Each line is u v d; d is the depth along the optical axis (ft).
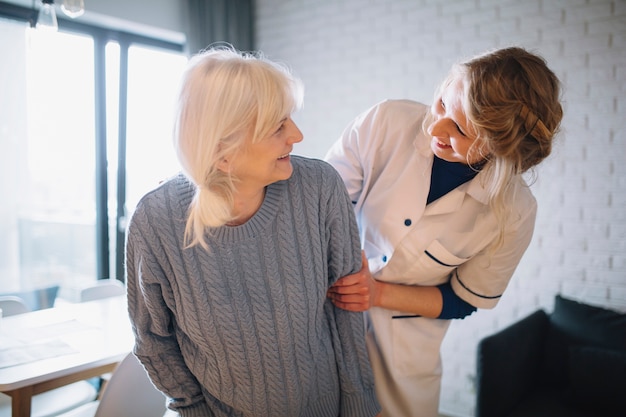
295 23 11.32
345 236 3.61
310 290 3.44
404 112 4.25
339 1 10.57
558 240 8.27
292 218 3.35
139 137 10.97
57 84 9.66
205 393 3.69
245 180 3.03
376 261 4.41
